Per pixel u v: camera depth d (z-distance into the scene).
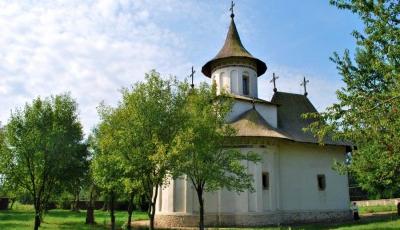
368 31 10.32
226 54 31.66
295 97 34.62
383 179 13.45
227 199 25.69
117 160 17.75
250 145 26.28
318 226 25.17
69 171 22.91
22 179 20.97
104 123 19.48
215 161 19.03
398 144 10.79
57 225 29.08
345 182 31.38
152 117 17.69
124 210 57.16
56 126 20.97
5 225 28.55
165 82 18.59
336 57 14.45
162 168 17.00
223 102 20.55
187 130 17.19
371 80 11.48
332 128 10.81
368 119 10.36
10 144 20.52
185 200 25.98
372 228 20.17
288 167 29.05
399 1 9.86
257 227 24.52
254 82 31.78
